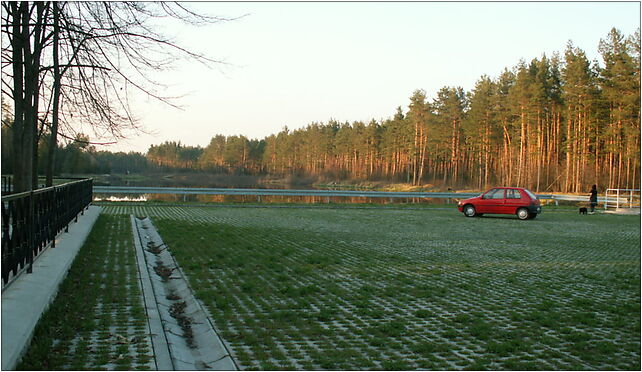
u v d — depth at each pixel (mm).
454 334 6195
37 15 10359
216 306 7297
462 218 25000
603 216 28609
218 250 12242
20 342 4734
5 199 6078
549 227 21406
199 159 145750
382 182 89000
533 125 55750
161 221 18672
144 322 6199
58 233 11500
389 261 11602
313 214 24547
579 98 51094
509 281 9633
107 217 19359
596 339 6199
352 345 5750
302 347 5652
